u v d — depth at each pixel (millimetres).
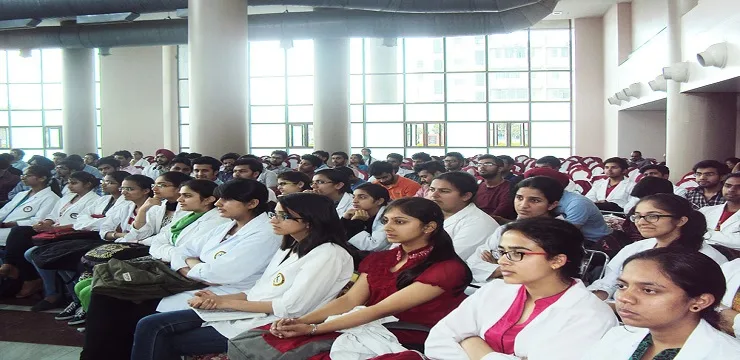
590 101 14625
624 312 1313
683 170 8578
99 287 2709
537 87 15008
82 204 4699
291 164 9719
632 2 12883
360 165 9438
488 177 4512
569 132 15000
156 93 15570
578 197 3662
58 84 16047
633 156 10883
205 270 2787
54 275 4207
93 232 4242
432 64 15188
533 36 14945
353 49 15359
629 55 12555
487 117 15109
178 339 2449
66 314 3977
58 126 16109
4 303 4375
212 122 7078
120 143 15656
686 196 4848
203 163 5145
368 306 2188
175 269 3033
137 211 4172
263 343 2025
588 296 1648
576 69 14656
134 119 15617
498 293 1821
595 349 1461
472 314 1830
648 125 13305
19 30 11102
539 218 1709
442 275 2117
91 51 13484
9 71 16094
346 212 3758
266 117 15750
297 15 10438
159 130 15586
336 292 2408
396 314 2143
